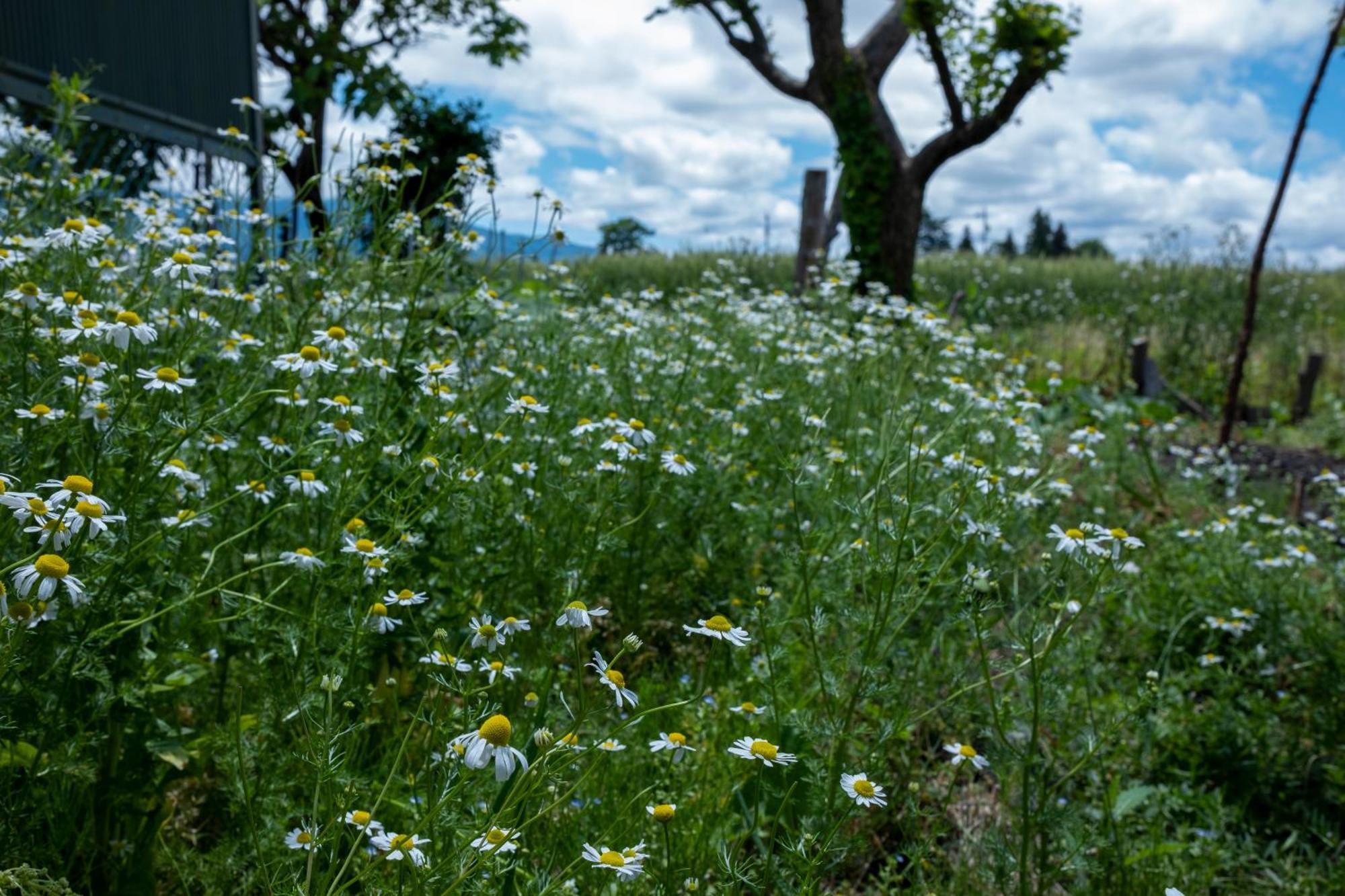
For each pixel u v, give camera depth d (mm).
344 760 1942
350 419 3117
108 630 2166
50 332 2510
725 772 2748
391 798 2258
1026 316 15414
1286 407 11711
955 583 2734
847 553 3457
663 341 5609
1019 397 5438
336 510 2568
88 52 7684
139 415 2514
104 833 2314
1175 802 3275
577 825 2291
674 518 4281
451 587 3059
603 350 5094
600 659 1838
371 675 3059
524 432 3900
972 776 3283
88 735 2119
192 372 3242
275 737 2334
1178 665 4242
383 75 14570
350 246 3822
